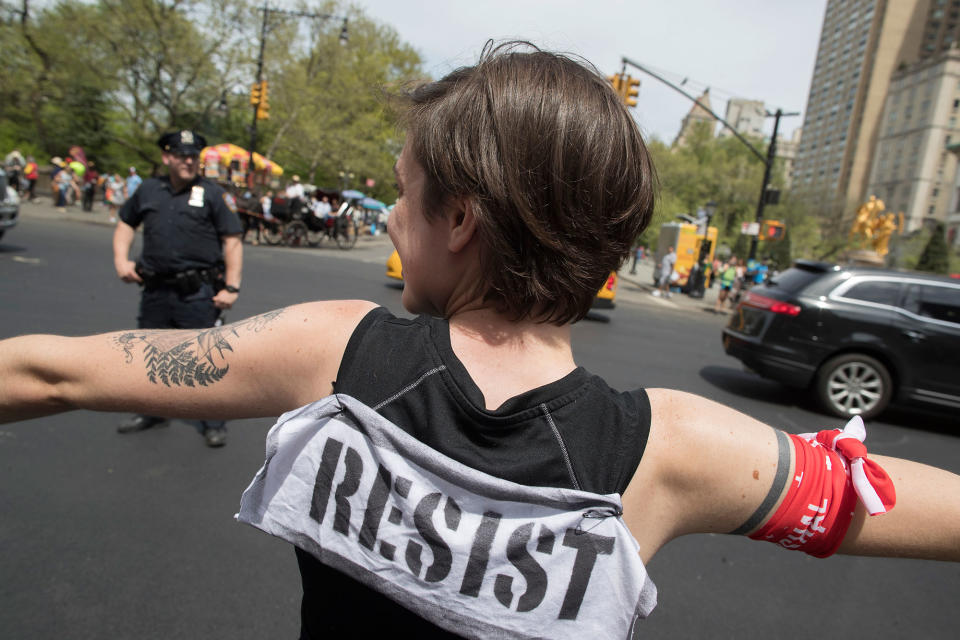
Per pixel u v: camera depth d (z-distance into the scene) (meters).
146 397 0.73
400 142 0.79
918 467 0.74
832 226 54.00
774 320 6.30
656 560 2.96
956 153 69.44
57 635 2.05
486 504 0.61
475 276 0.72
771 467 0.67
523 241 0.66
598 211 0.66
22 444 3.39
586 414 0.65
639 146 0.70
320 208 18.31
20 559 2.41
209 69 24.88
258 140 35.59
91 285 7.76
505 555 0.60
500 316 0.72
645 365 7.66
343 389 0.68
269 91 28.19
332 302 0.78
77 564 2.42
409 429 0.64
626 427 0.66
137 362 0.73
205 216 3.49
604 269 0.69
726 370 7.96
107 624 2.12
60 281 7.81
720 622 2.52
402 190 0.78
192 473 3.27
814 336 6.12
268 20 24.80
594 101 0.68
